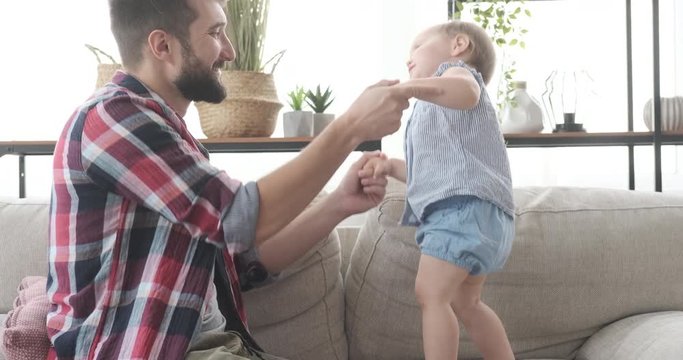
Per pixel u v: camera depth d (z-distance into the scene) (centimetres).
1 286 177
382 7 280
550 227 176
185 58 133
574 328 176
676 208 182
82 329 117
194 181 117
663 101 255
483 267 145
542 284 173
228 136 229
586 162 286
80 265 121
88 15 275
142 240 121
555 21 282
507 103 253
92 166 117
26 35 273
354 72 282
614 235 176
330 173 121
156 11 131
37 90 274
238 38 232
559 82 272
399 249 173
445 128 150
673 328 156
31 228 181
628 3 278
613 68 283
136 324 116
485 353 159
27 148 229
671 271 176
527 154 283
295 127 231
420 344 174
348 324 179
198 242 122
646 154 289
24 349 124
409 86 122
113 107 120
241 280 156
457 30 164
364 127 120
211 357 117
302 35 280
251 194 116
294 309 169
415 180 153
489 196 145
